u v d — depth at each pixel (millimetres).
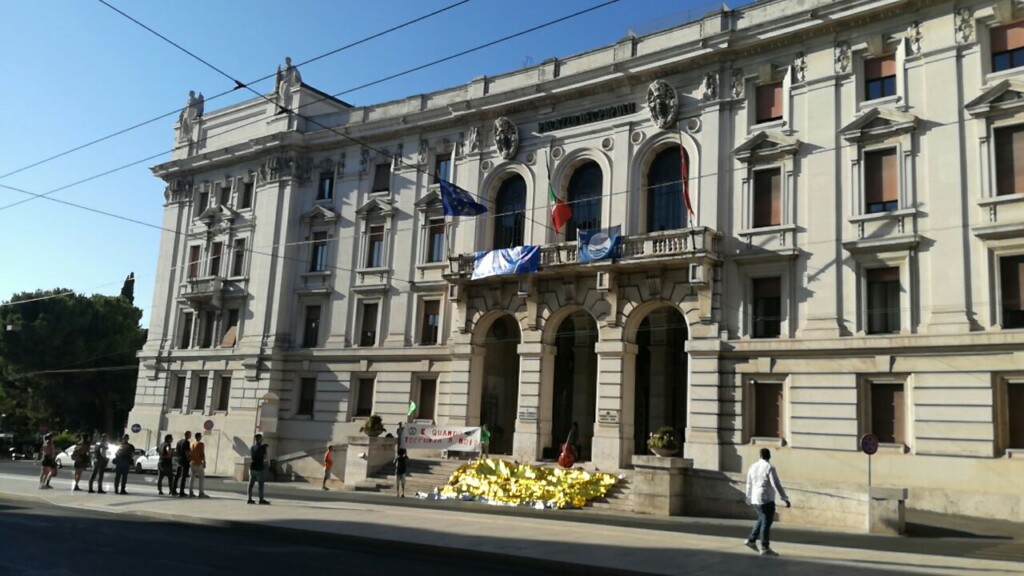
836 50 29469
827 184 29000
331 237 44125
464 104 39219
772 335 29703
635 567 13531
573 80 35656
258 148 47031
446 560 15078
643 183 33844
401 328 40406
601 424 32375
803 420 28078
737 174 31172
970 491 24438
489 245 38219
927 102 27297
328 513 21500
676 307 31625
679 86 33125
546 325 35094
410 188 41531
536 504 28547
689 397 30500
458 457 35781
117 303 70688
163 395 49344
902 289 27000
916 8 27781
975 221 25906
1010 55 26141
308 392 43531
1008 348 24484
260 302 45250
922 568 14031
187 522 20281
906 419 26312
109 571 12594
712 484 26281
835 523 23109
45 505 23516
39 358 62719
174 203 52500
